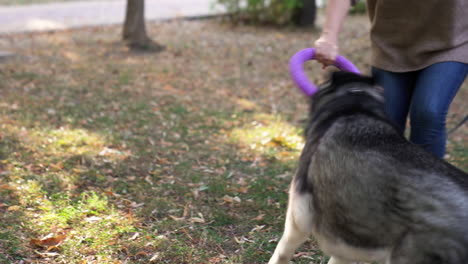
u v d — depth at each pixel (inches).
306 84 108.3
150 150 207.5
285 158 209.0
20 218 140.1
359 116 91.1
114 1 738.8
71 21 543.8
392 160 79.3
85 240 132.5
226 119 261.0
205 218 151.6
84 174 176.4
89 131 224.4
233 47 443.8
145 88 305.4
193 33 494.3
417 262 74.4
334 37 109.4
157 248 131.3
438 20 114.1
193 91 310.2
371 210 78.7
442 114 114.1
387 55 124.0
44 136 210.8
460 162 205.5
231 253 132.3
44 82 298.0
